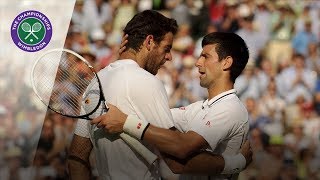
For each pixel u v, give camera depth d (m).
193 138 10.66
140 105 10.33
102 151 10.66
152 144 10.56
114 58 32.88
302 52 34.88
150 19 10.81
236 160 11.17
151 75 10.52
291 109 31.27
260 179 26.94
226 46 11.45
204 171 10.88
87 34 33.62
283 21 35.91
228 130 10.98
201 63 11.66
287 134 29.58
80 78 14.13
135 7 35.22
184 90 30.72
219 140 10.91
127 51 10.88
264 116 30.58
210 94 11.59
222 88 11.47
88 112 10.96
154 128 10.22
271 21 35.84
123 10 34.88
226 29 35.53
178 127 11.91
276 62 33.91
